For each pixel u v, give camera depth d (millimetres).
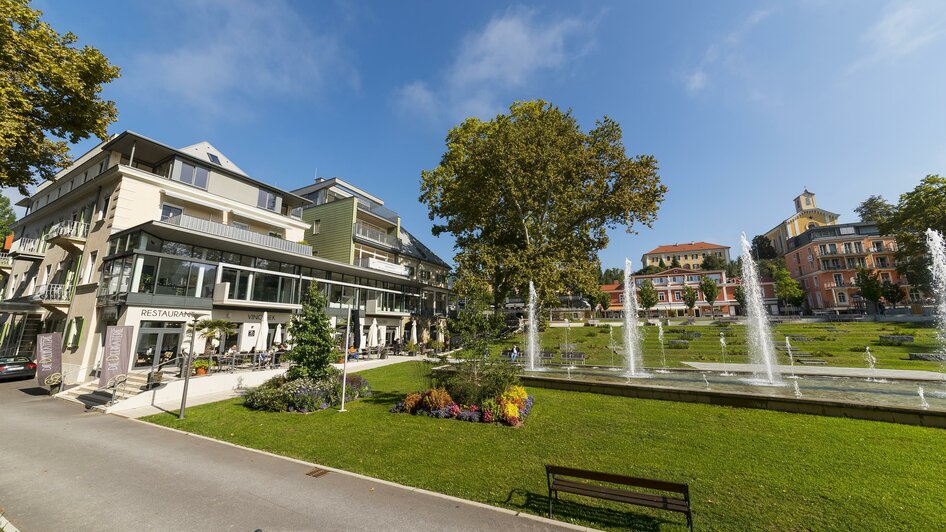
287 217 28609
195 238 20594
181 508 5551
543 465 7098
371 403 12773
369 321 33875
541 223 30734
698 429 8789
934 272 36000
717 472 6539
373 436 9039
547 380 13969
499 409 10188
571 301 63125
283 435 9328
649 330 37906
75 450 8367
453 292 28125
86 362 18688
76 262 22016
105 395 14523
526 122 28984
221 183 24953
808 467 6586
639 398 11922
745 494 5738
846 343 25344
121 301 17781
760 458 7039
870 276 44938
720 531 4816
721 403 10719
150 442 8977
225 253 22766
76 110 10633
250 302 23094
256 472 6969
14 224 31141
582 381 13195
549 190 28875
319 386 12680
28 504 5699
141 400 13406
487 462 7273
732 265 79375
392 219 43219
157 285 18875
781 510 5266
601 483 6410
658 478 6395
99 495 6012
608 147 28312
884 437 7848
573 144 28594
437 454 7750
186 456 7914
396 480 6539
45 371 16062
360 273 32750
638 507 5473
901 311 42812
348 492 6055
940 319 34500
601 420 9781
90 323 19391
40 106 10031
